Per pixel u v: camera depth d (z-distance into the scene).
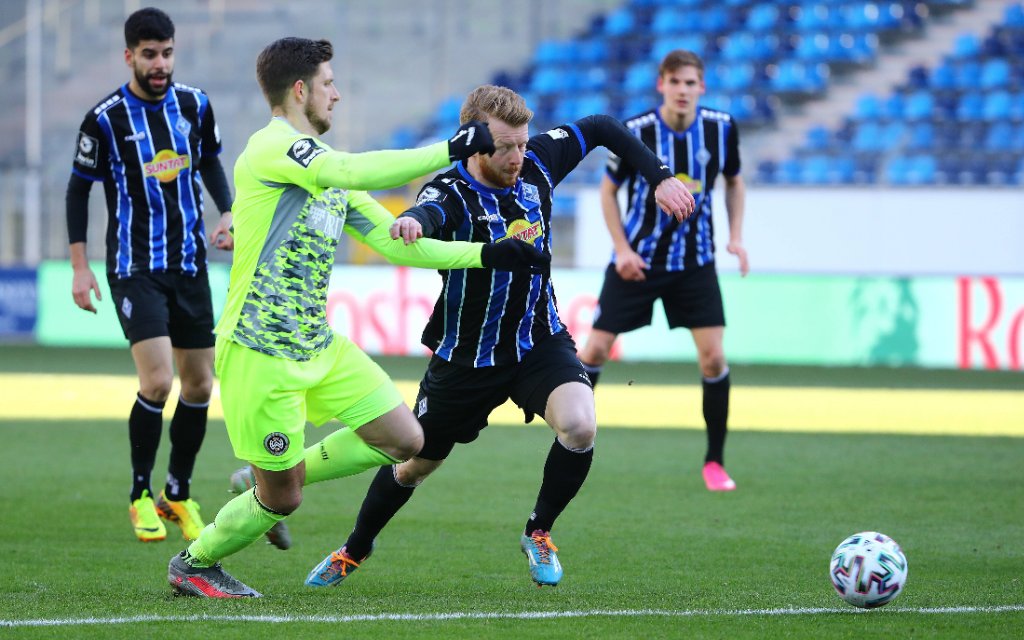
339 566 18.06
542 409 17.58
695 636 14.69
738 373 55.59
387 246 16.39
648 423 39.97
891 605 16.50
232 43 88.06
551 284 18.12
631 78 81.00
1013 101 74.56
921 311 57.94
